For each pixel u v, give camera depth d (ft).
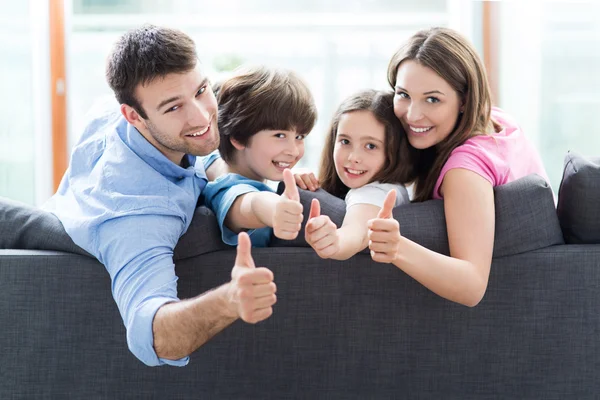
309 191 5.61
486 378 5.41
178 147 5.32
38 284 5.33
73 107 16.12
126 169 5.27
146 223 5.00
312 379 5.42
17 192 15.85
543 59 15.05
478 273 5.04
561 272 5.34
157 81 5.09
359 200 5.43
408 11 16.28
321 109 16.49
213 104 5.41
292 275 5.35
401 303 5.37
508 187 5.44
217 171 6.43
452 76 5.62
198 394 5.44
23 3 15.57
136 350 4.55
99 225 5.09
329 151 6.21
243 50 16.46
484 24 15.76
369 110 5.74
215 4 16.30
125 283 4.79
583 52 14.97
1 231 5.55
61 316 5.35
